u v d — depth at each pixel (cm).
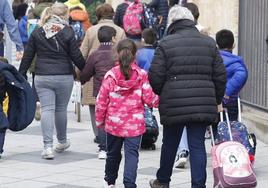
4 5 3247
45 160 2686
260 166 2616
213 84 2114
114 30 2714
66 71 2686
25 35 4028
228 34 2486
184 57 2077
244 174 2031
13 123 2677
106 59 2672
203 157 2097
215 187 2066
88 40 2914
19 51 3300
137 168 2309
